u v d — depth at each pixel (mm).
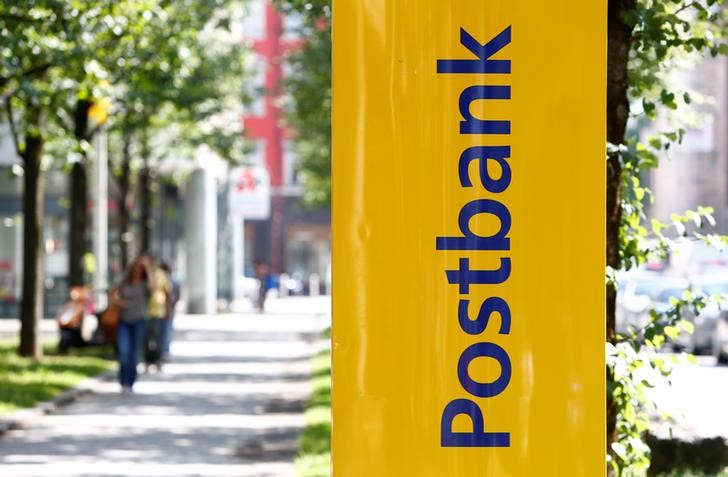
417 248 6652
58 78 25969
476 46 6664
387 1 6660
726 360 37562
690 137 81250
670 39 9820
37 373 31094
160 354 36156
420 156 6652
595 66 6680
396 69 6656
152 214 74062
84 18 23516
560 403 6660
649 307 10398
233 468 18516
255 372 36031
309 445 19984
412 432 6660
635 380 9602
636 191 10172
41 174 35594
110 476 17734
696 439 15344
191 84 39125
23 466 18656
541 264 6664
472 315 6652
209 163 65125
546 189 6672
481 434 6656
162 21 27938
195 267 71500
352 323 6676
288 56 47281
